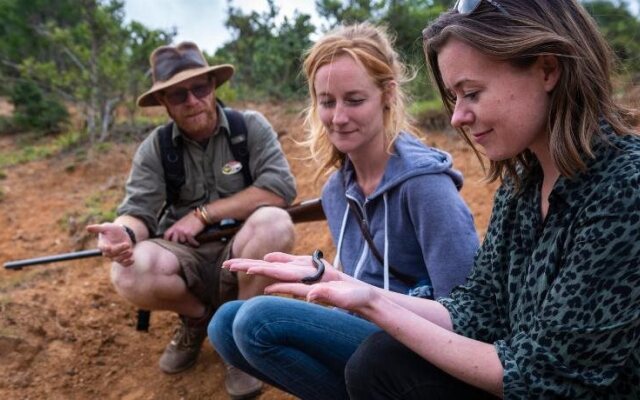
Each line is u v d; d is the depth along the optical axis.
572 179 1.29
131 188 2.78
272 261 1.78
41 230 4.88
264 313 1.77
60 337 3.13
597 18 1.54
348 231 2.21
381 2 7.05
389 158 2.06
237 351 1.96
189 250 2.72
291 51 7.66
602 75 1.27
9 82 10.17
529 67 1.27
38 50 11.45
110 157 6.53
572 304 1.25
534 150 1.41
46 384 2.86
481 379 1.38
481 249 1.68
